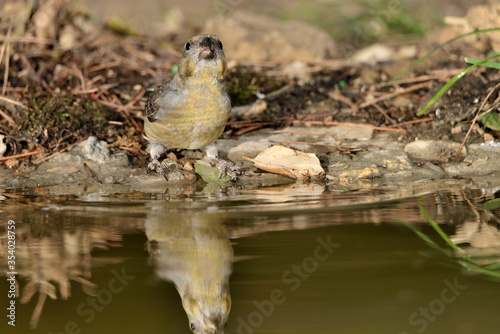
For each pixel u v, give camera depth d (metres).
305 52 16.86
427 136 12.16
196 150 11.95
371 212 8.54
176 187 10.16
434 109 12.96
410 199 9.14
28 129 11.98
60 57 15.17
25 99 12.84
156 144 11.26
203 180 10.65
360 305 6.08
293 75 15.44
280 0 22.11
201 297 6.34
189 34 18.97
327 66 16.05
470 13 15.98
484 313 5.89
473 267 6.84
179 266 6.84
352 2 21.52
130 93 13.90
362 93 14.30
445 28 17.66
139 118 12.97
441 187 9.82
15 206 9.01
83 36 16.75
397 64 15.62
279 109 13.63
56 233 7.87
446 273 6.69
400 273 6.70
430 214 8.44
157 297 6.36
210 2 21.30
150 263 7.02
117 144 12.03
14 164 11.17
